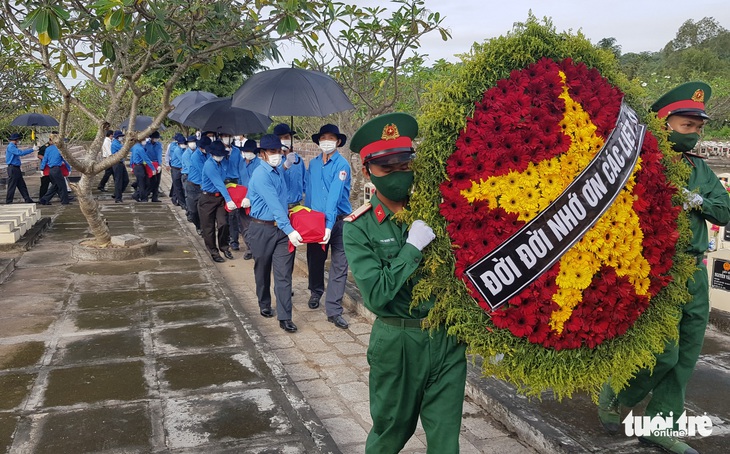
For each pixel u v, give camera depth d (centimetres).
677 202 317
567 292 261
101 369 450
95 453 331
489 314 263
